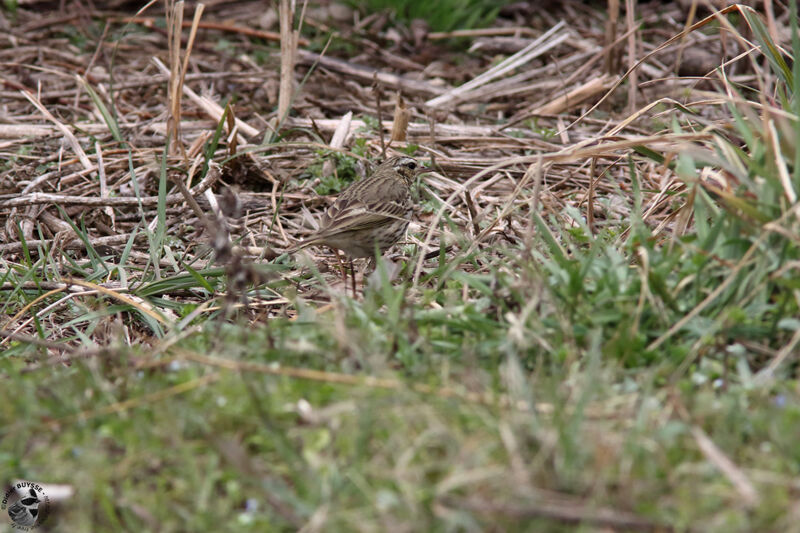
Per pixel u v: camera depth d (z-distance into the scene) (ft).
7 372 30.37
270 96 65.72
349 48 74.23
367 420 25.11
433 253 44.27
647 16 78.84
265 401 26.78
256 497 24.35
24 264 45.93
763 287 30.48
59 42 75.00
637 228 35.55
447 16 78.54
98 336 39.04
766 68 60.18
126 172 55.36
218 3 82.58
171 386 28.94
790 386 26.96
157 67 70.23
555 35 74.90
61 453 26.05
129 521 24.38
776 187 32.14
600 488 22.94
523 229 46.52
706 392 26.68
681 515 22.26
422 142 58.44
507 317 30.42
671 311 30.89
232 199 45.78
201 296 42.93
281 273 42.86
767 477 23.18
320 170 54.80
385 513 22.90
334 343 30.22
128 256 46.29
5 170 55.57
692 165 36.22
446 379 27.81
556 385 27.27
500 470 23.52
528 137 59.41
